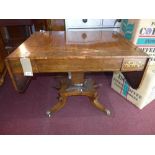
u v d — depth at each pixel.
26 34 2.45
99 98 1.66
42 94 1.72
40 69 0.98
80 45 1.10
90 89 1.40
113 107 1.55
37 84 1.87
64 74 1.97
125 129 1.33
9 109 1.54
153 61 1.47
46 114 1.46
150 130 1.31
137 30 1.29
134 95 1.51
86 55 0.94
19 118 1.44
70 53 0.97
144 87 1.36
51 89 1.79
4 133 1.31
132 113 1.48
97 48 1.05
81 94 1.39
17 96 1.69
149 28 1.29
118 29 1.62
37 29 2.01
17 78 1.04
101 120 1.41
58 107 1.43
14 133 1.31
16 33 2.45
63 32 1.41
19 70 0.97
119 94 1.71
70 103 1.60
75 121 1.40
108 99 1.65
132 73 1.21
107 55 0.94
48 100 1.64
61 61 0.94
